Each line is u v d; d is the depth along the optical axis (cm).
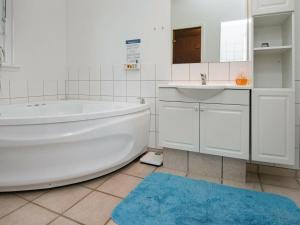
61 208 137
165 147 200
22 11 234
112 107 244
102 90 270
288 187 167
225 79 207
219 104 173
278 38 184
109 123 175
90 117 164
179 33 223
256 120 163
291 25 158
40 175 152
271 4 158
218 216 128
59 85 284
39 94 257
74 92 290
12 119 143
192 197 149
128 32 247
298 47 175
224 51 206
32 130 146
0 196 151
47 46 265
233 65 203
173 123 192
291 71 159
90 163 168
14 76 229
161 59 232
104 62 265
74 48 285
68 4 285
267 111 161
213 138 177
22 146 144
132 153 201
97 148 170
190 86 175
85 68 279
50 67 270
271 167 190
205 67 214
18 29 230
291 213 131
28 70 243
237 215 129
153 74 238
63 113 254
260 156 165
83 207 138
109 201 145
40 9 254
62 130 153
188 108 184
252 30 167
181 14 221
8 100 224
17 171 148
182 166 198
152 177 181
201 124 181
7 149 144
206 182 173
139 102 245
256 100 162
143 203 141
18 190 155
